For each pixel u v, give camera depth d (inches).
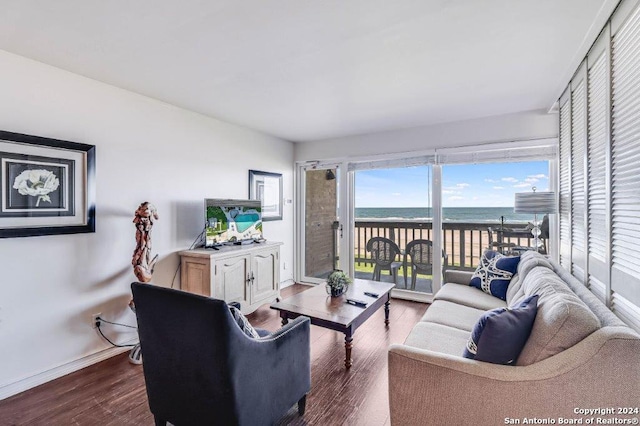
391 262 175.8
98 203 103.0
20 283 86.0
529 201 119.0
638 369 45.3
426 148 159.6
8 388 83.4
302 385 75.0
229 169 153.5
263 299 145.5
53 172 91.8
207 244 131.3
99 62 89.6
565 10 66.2
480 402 53.4
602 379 47.0
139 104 114.9
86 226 99.0
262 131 171.2
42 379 89.5
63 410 77.7
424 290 166.9
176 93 114.3
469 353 58.2
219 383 56.5
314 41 78.5
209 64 91.0
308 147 194.9
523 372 51.3
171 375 62.5
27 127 87.0
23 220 85.8
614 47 66.8
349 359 96.3
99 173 103.3
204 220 139.8
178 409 63.3
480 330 56.0
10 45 80.0
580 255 94.0
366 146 176.2
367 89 110.7
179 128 129.6
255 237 155.8
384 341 115.2
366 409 78.1
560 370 48.9
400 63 90.8
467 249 157.2
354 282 132.8
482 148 146.1
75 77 97.2
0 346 82.4
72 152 96.0
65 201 94.3
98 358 102.2
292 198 199.6
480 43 79.7
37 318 89.0
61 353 93.9
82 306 98.8
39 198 88.8
